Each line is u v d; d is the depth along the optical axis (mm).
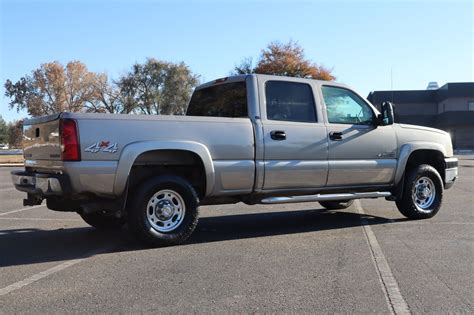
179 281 5289
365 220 9062
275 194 7586
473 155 44375
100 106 73500
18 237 7746
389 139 8531
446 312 4406
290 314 4355
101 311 4441
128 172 6398
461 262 6000
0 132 101625
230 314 4359
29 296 4852
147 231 6656
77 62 74312
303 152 7617
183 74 73375
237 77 7727
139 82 72250
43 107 74562
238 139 7109
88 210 6477
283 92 7664
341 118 8172
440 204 9188
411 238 7375
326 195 7934
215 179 6965
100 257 6344
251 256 6344
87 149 6230
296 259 6180
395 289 5004
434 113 62781
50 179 6309
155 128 6602
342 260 6117
